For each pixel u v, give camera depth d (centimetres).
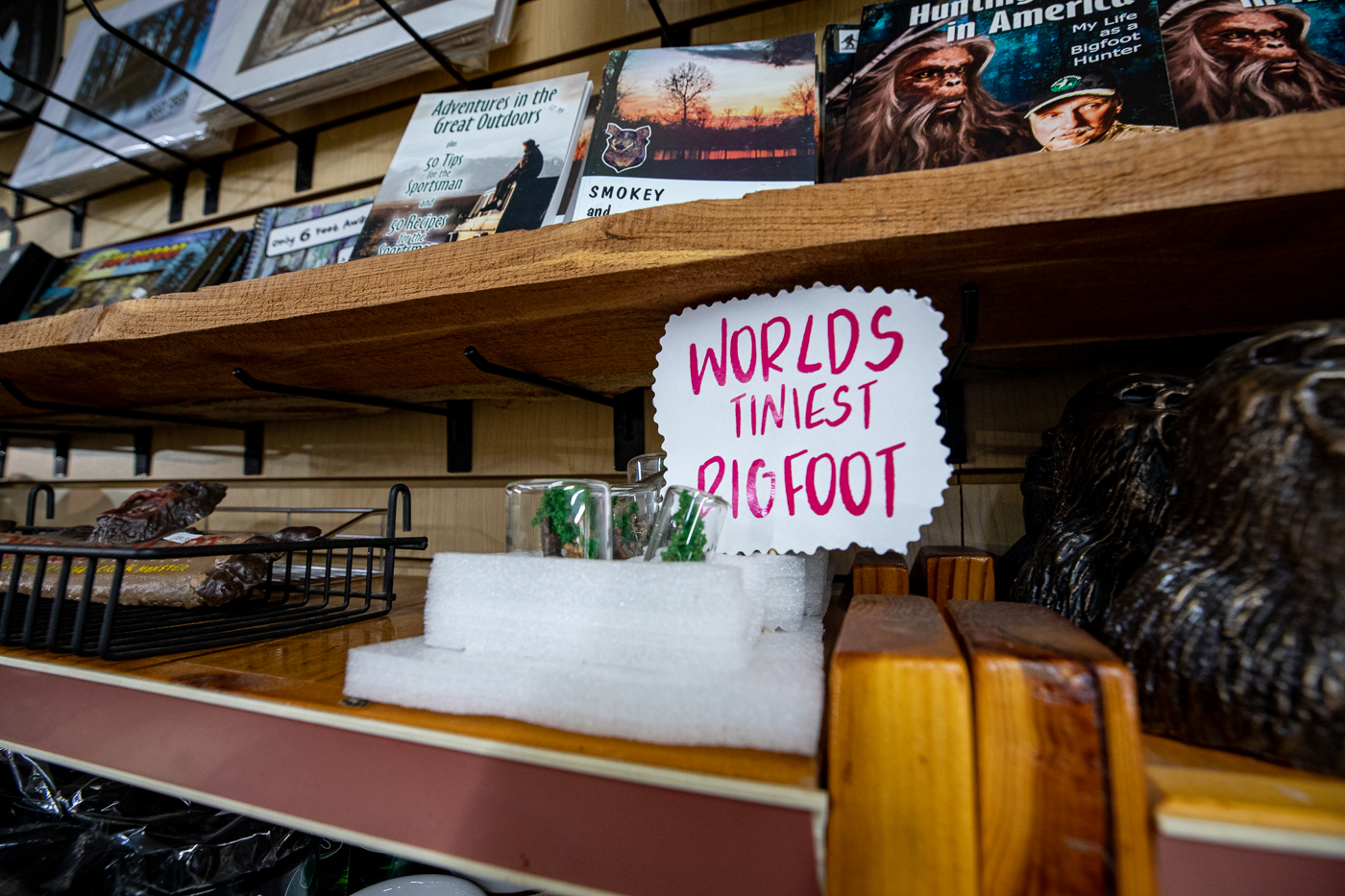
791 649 47
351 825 44
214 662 58
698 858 36
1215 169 39
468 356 76
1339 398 35
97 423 148
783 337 59
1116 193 41
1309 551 34
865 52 78
